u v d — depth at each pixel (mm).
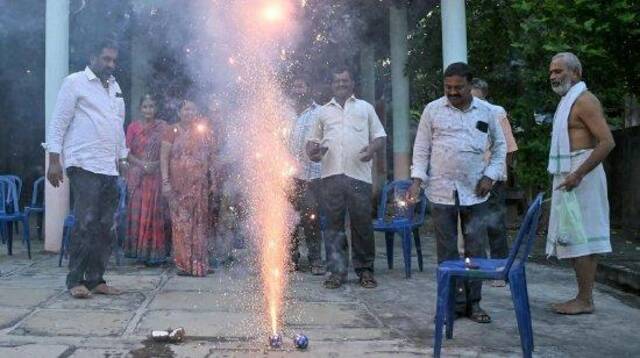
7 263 5941
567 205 4090
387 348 3291
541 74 6324
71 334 3451
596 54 5605
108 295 4469
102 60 4359
